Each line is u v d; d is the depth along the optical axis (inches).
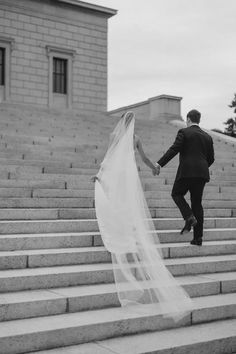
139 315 190.7
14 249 230.7
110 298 201.3
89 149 463.8
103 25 1380.4
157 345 175.6
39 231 253.4
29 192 299.1
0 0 1215.6
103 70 1379.2
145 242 219.5
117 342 177.9
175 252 260.8
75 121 638.5
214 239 293.9
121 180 232.5
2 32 1218.6
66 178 335.9
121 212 224.8
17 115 616.7
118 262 215.2
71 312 191.8
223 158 536.7
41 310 185.3
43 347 167.3
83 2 1317.7
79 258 230.5
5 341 160.2
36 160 383.9
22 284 200.5
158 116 817.5
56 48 1296.8
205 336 187.2
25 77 1250.6
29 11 1259.2
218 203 361.7
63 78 1331.2
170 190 370.6
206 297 224.5
